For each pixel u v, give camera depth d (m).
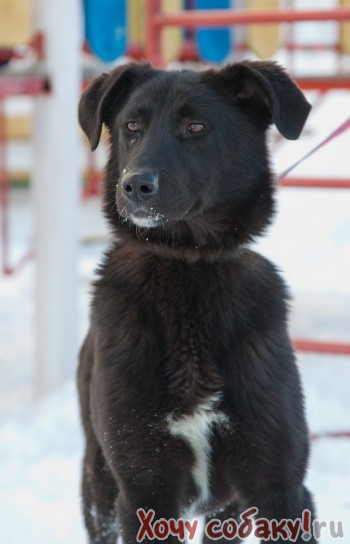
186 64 13.95
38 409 9.53
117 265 5.63
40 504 7.45
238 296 5.36
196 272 5.44
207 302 5.32
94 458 5.88
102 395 5.23
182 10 13.45
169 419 5.18
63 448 8.62
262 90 5.51
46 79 9.62
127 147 5.59
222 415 5.18
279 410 5.14
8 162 23.00
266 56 13.13
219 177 5.52
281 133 5.39
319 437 8.10
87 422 5.92
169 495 5.33
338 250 15.77
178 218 5.30
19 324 12.91
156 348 5.23
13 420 9.30
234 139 5.57
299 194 18.52
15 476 8.02
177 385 5.17
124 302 5.41
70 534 6.89
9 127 24.64
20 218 19.55
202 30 13.39
